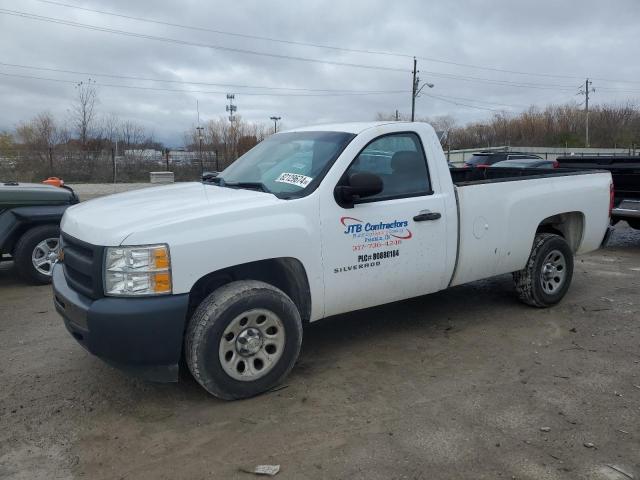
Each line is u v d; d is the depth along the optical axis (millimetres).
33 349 4750
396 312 5641
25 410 3682
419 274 4551
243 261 3639
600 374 4156
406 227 4395
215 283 3953
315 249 3943
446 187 4664
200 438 3322
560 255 5707
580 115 74000
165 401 3789
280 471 2984
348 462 3059
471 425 3428
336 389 3938
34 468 3037
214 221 3561
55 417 3590
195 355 3562
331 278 4062
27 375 4223
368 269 4238
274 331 3855
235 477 2949
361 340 4883
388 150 4438
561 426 3410
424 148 4613
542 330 5109
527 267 5523
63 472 3004
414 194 4496
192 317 3641
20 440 3316
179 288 3430
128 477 2955
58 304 3906
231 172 4949
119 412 3646
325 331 5117
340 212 4059
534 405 3678
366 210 4180
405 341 4852
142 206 3883
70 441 3305
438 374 4176
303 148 4496
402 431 3365
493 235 5020
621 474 2932
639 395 3816
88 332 3414
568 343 4793
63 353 4652
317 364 4375
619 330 5109
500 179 5188
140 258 3346
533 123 73438
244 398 3787
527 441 3246
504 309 5723
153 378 3557
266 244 3713
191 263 3451
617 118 73062
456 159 47969
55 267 4324
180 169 34156
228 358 3691
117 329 3330
